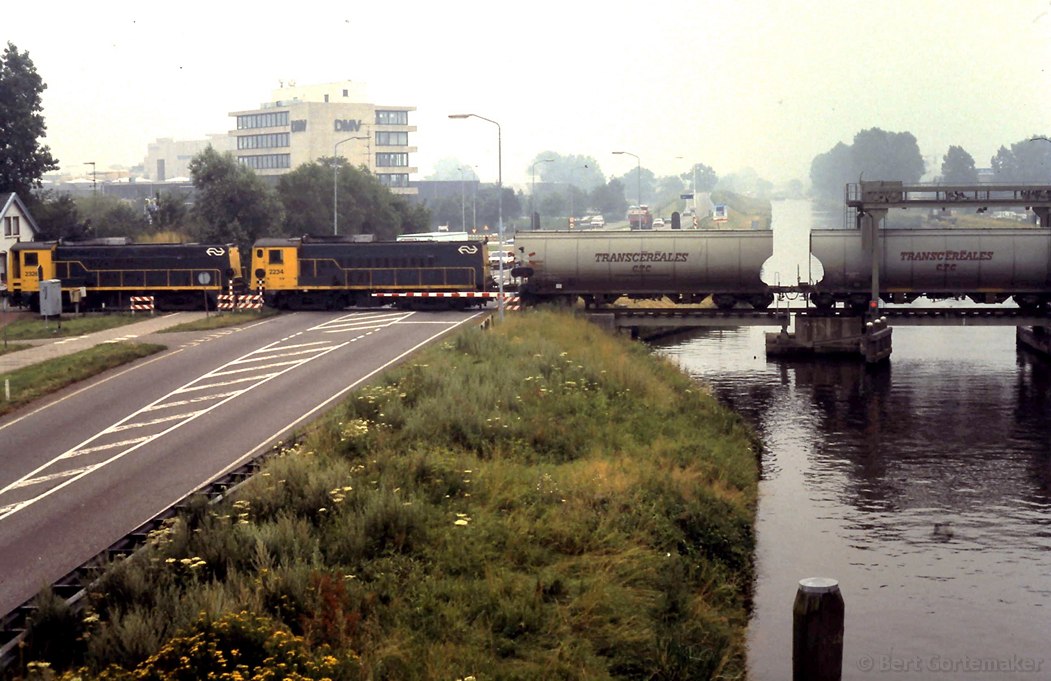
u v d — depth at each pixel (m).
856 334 71.75
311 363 50.38
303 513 27.94
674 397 50.12
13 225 89.81
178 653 18.98
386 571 25.33
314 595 22.66
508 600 24.61
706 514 33.19
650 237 71.06
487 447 36.72
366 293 72.25
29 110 100.06
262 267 71.81
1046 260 67.00
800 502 39.19
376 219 130.75
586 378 48.19
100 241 79.44
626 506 32.44
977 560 33.09
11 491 31.73
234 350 54.84
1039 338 72.88
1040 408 55.22
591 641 23.89
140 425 39.38
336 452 33.91
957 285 68.50
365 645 21.25
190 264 74.81
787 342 72.75
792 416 54.06
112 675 18.67
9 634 20.52
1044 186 67.38
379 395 40.50
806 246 170.88
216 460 34.44
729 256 70.19
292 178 123.31
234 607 21.27
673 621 26.17
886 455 46.03
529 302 73.81
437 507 30.17
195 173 104.94
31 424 40.12
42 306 64.31
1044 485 41.28
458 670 21.06
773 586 30.80
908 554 33.62
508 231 196.75
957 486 41.25
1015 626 28.09
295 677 18.36
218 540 24.59
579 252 71.50
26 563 25.77
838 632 20.86
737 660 25.47
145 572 22.80
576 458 37.94
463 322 63.78
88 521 28.80
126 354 52.66
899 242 68.50
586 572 27.42
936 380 63.78
